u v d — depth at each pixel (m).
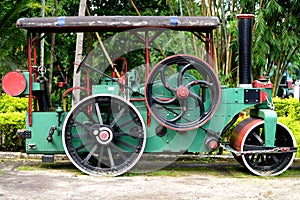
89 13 12.29
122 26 7.34
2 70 12.27
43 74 7.88
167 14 13.62
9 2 13.27
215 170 8.02
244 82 7.88
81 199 6.05
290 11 10.54
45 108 8.01
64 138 7.45
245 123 7.80
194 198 6.12
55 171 7.77
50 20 7.36
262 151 7.45
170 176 7.51
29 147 7.67
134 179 7.25
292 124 8.97
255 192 6.46
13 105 10.12
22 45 12.40
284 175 7.64
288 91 12.59
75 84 9.23
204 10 10.91
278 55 10.85
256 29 10.24
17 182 6.95
